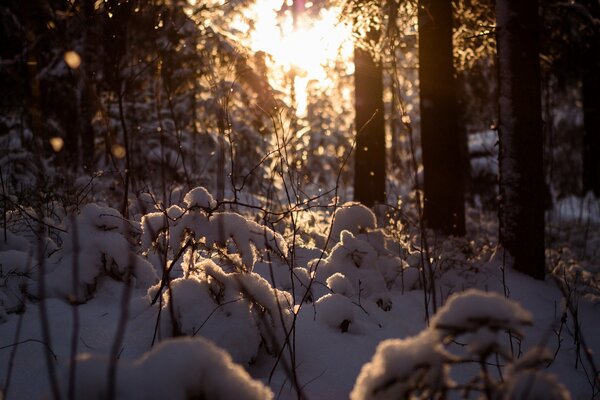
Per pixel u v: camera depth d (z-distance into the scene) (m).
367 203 10.69
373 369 1.59
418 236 7.58
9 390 2.77
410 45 10.20
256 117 9.40
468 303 1.57
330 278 4.41
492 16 9.84
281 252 3.65
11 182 7.46
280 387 3.04
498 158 6.71
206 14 6.79
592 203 16.94
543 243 6.50
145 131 11.07
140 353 3.15
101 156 10.94
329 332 3.71
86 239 3.85
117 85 4.52
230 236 3.37
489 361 3.78
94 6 4.78
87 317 3.49
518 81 6.61
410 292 5.17
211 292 3.32
